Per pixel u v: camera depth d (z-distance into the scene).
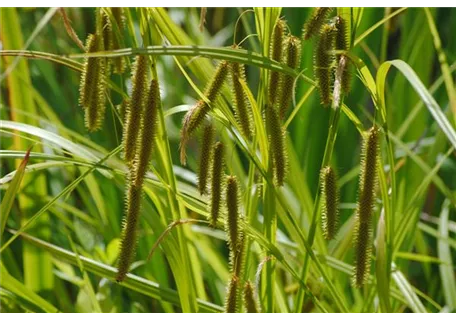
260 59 0.95
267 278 1.04
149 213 1.12
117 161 1.11
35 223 1.16
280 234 1.23
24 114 1.15
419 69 1.35
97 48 0.98
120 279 0.98
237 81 0.98
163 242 1.04
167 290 1.06
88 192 1.33
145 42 0.98
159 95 0.96
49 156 1.01
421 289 1.34
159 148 1.02
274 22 1.00
